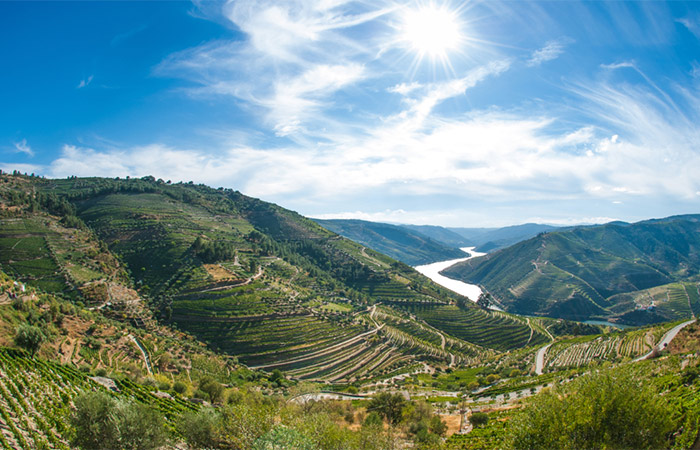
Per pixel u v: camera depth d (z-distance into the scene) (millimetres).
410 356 174250
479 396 119188
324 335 168500
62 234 195625
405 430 77375
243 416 43812
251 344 151500
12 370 68438
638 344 148000
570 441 29641
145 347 120375
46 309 113812
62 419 53688
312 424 45312
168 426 53906
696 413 36594
